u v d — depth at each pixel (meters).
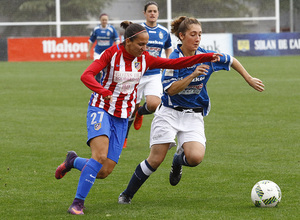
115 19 57.94
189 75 9.85
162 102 10.55
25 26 56.31
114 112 9.77
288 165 13.39
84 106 24.50
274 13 58.75
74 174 12.82
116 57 9.57
